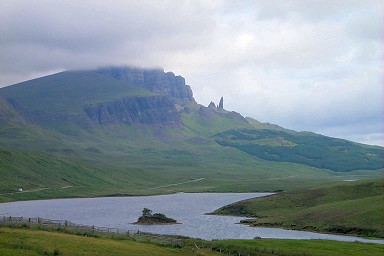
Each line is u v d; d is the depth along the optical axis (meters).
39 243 72.44
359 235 150.62
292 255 94.38
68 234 91.81
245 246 102.69
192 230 165.62
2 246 67.12
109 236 98.81
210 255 87.06
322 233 157.38
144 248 83.50
